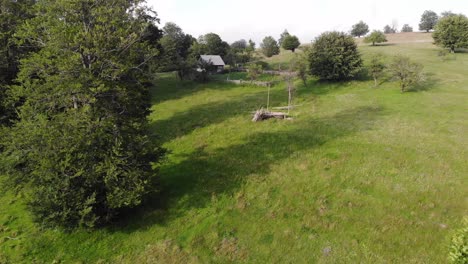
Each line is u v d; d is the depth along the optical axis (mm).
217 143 26344
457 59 58812
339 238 14469
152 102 41844
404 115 31438
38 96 14867
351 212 16266
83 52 14914
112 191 15156
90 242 15008
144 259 13883
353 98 39531
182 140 27516
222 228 15578
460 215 15617
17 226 16422
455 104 34188
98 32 14961
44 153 14312
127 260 13883
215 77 61438
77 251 14508
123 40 15648
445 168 20188
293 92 42906
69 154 14273
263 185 19062
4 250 14633
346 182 19062
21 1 26469
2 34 23031
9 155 15812
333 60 47469
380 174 19750
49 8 14781
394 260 13016
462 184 18266
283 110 35719
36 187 14852
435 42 68312
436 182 18594
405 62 40594
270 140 26297
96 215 15461
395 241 14086
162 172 21312
